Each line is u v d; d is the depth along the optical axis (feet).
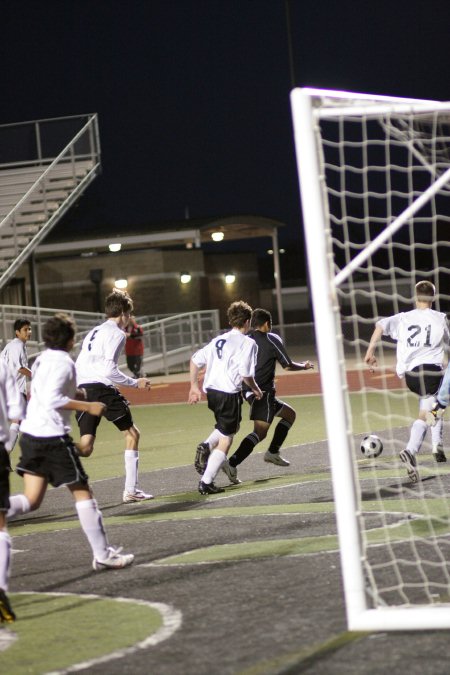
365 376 116.26
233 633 24.39
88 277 186.29
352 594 24.02
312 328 174.19
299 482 48.85
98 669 22.52
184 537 37.29
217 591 28.63
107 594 29.43
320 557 31.81
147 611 27.12
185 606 27.30
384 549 32.35
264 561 31.96
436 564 29.99
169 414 95.55
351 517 24.17
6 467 28.78
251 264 216.13
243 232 187.93
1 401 29.12
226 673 21.50
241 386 48.85
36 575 32.81
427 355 47.11
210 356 48.34
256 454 61.82
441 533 34.42
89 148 134.31
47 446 31.19
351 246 33.76
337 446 24.40
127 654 23.41
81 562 34.40
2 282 124.77
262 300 260.83
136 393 122.42
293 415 52.49
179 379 138.41
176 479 54.08
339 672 21.06
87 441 46.91
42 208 130.62
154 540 37.24
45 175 125.49
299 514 40.06
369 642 22.95
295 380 121.60
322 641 23.24
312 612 25.66
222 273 209.15
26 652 24.26
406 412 77.71
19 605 29.04
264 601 27.09
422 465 51.06
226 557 33.06
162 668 22.20
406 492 43.29
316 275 25.12
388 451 57.06
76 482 31.78
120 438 78.79
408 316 48.11
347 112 25.91
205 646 23.54
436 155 31.83
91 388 46.68
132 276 186.60
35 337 130.31
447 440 60.23
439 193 33.45
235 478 50.06
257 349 50.39
